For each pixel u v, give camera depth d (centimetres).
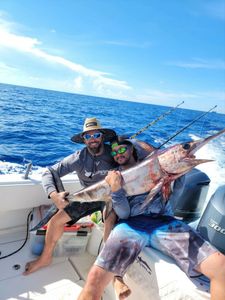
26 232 271
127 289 185
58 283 216
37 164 620
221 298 157
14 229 268
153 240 198
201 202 264
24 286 208
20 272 221
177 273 177
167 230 196
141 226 203
